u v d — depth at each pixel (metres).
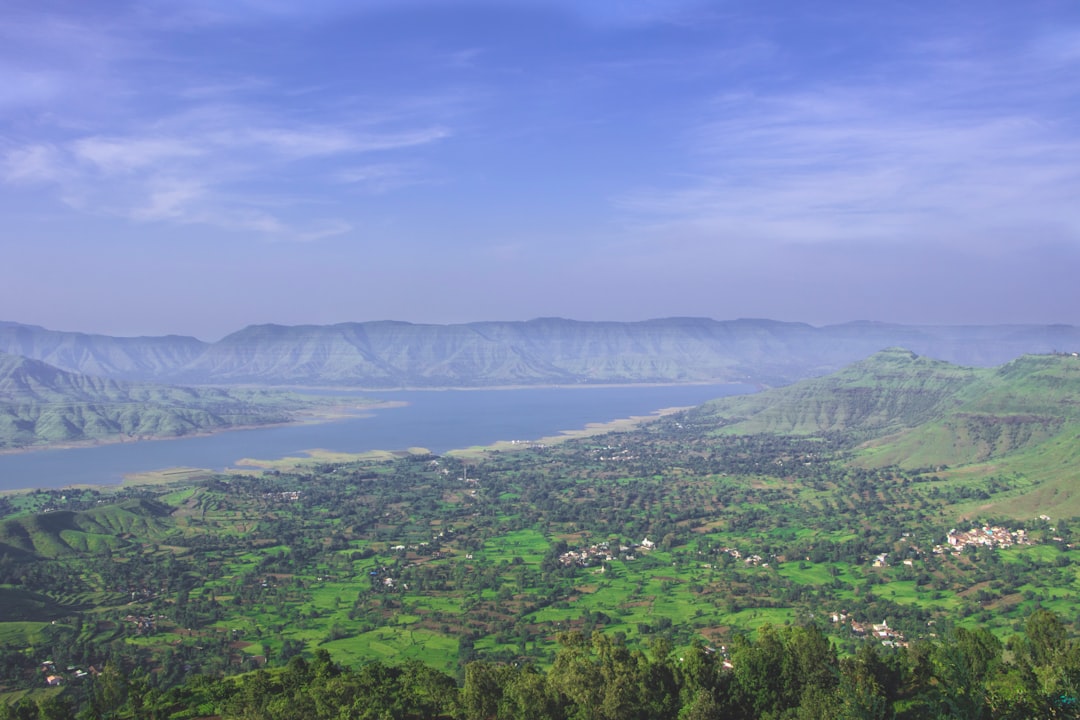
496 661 190.50
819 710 105.69
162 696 140.75
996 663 126.50
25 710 132.62
